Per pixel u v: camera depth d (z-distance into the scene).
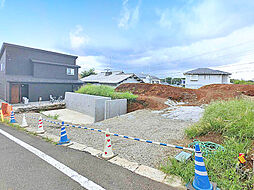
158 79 41.94
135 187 1.91
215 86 13.48
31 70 14.47
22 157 2.77
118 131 4.92
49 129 4.89
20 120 6.14
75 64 18.33
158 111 8.61
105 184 1.98
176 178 2.10
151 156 2.90
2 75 14.30
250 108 3.69
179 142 3.67
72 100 10.52
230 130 3.22
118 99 9.14
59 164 2.52
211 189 1.72
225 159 2.27
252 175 1.91
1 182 2.02
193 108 8.60
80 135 4.36
